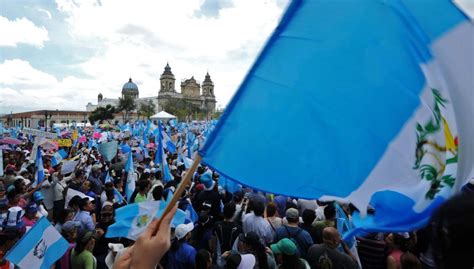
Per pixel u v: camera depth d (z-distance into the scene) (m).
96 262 5.01
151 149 20.75
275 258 4.32
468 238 0.96
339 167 2.08
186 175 1.79
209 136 2.06
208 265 4.28
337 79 2.09
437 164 1.94
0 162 10.21
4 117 85.69
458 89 1.94
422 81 2.00
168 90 141.50
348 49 2.07
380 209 2.01
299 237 4.86
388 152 2.04
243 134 2.09
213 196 7.00
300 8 2.09
